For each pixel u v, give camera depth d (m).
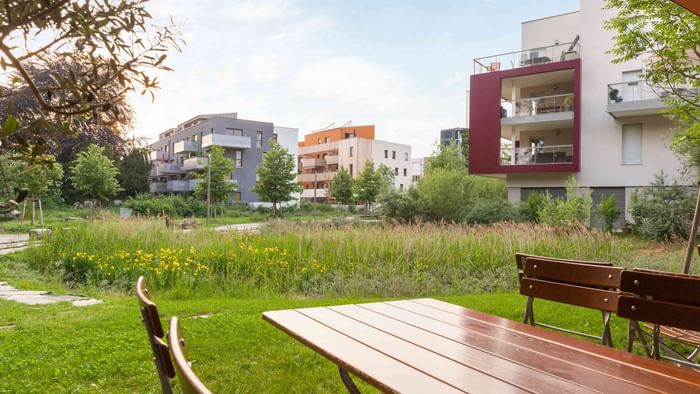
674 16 7.15
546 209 19.62
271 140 43.62
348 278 9.27
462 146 52.53
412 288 8.58
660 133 21.08
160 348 1.46
